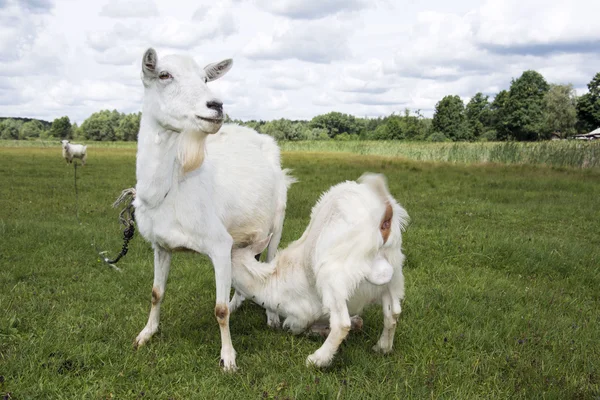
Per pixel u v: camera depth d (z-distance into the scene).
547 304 4.91
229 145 4.18
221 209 3.71
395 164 22.62
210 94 3.22
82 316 4.19
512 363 3.54
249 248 3.95
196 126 3.21
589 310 4.85
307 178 16.00
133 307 4.55
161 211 3.47
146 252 6.37
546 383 3.27
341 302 3.40
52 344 3.57
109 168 19.47
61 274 5.39
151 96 3.32
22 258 5.86
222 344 3.54
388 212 3.45
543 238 7.36
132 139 71.69
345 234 3.41
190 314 4.48
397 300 3.66
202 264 5.97
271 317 4.30
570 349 3.81
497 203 11.16
